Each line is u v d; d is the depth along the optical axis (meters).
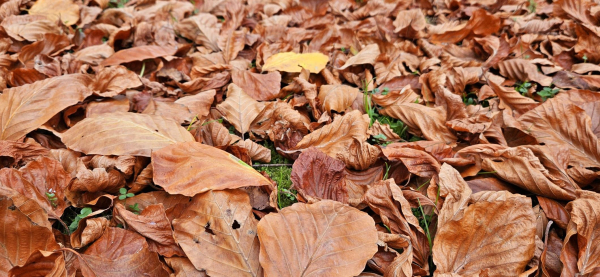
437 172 0.36
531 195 0.37
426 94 0.48
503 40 0.56
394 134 0.42
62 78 0.41
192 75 0.50
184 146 0.34
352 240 0.29
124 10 0.61
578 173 0.36
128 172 0.34
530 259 0.29
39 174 0.33
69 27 0.57
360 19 0.70
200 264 0.29
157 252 0.31
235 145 0.37
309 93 0.45
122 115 0.37
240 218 0.30
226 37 0.55
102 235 0.31
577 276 0.29
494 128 0.41
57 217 0.32
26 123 0.38
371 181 0.38
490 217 0.30
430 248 0.32
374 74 0.52
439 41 0.61
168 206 0.34
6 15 0.58
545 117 0.41
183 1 0.69
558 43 0.59
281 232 0.29
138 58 0.49
